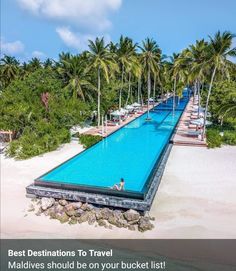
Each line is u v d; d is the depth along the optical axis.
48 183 20.03
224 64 33.69
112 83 56.25
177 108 73.50
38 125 32.16
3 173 24.97
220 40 33.22
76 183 21.16
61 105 36.47
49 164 27.61
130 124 51.12
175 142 34.97
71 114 35.34
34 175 24.53
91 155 31.44
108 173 25.67
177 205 18.81
